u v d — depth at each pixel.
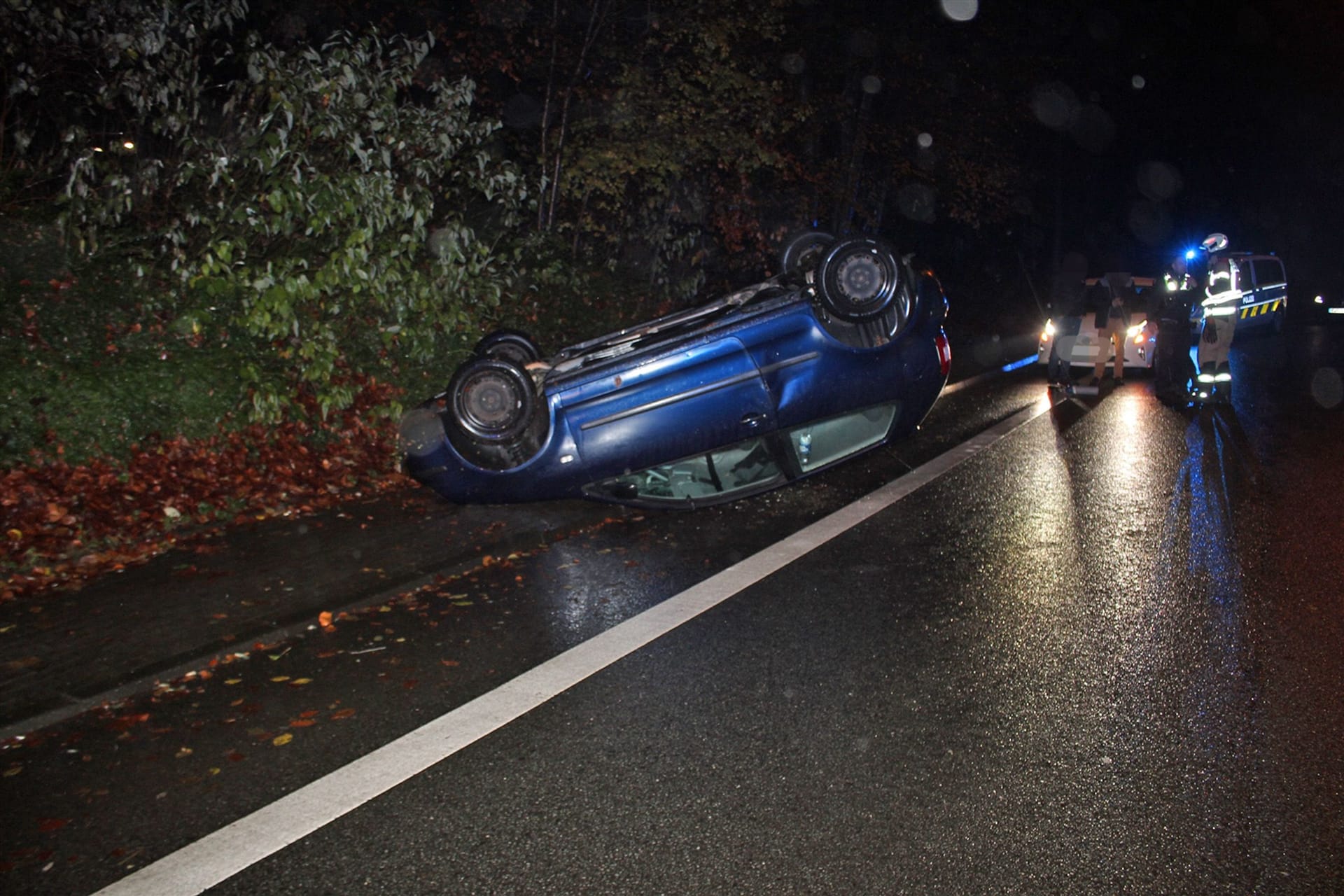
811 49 17.83
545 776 4.16
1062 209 32.59
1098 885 3.41
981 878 3.45
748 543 7.44
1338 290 29.19
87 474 7.56
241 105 9.85
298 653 5.52
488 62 14.02
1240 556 6.92
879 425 8.09
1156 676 5.02
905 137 20.16
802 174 17.62
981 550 7.18
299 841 3.74
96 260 9.47
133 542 7.01
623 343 8.38
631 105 13.97
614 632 5.73
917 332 8.04
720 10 13.72
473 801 3.99
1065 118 30.36
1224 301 13.16
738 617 5.93
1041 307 30.05
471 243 11.45
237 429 8.70
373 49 12.18
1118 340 14.52
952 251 29.72
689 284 15.85
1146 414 12.73
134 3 8.88
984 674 5.08
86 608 5.95
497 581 6.69
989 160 21.30
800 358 7.73
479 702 4.87
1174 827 3.72
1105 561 6.89
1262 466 9.72
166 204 9.79
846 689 4.93
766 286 8.88
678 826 3.79
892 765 4.20
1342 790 3.95
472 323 10.45
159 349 8.85
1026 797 3.94
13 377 7.78
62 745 4.54
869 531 7.71
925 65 19.69
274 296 8.82
